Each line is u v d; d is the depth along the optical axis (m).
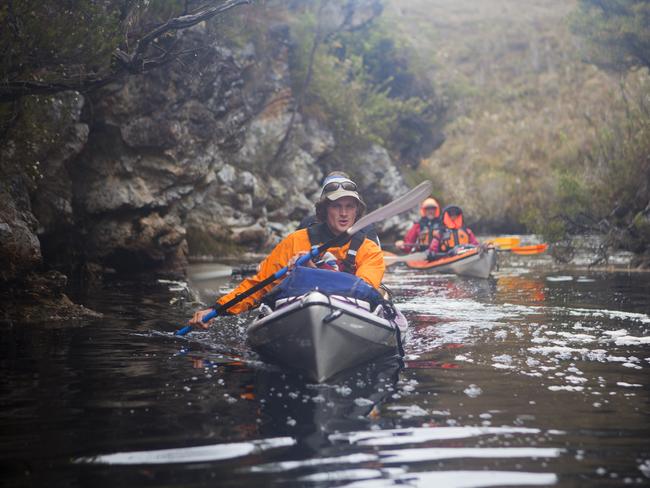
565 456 2.50
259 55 16.05
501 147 33.47
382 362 4.23
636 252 11.97
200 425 2.87
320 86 18.55
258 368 4.04
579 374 3.85
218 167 12.68
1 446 2.60
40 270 7.51
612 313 6.33
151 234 10.23
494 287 9.04
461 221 12.52
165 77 10.66
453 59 42.91
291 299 4.45
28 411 3.07
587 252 13.60
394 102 22.31
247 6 13.02
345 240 4.81
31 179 7.64
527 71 41.09
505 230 26.83
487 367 4.05
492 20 46.97
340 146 19.22
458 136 35.75
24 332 5.12
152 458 2.47
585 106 34.66
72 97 8.30
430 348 4.70
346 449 2.57
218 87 12.15
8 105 5.86
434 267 11.92
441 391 3.48
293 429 2.81
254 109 15.77
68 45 5.71
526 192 27.12
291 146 17.19
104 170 10.11
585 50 17.45
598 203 12.26
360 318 4.09
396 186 20.00
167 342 4.82
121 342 4.79
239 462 2.43
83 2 6.04
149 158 10.62
